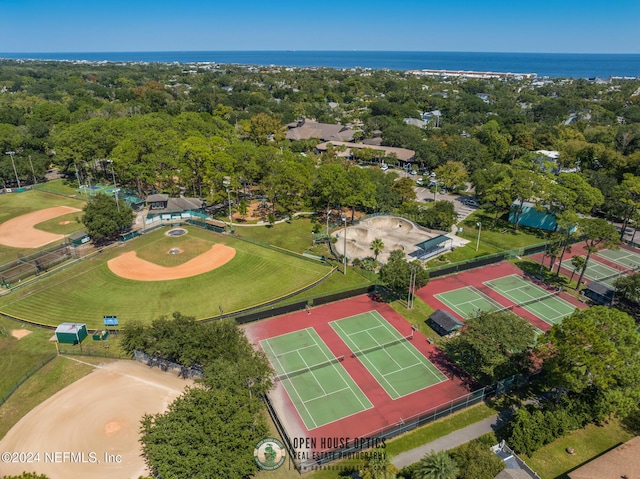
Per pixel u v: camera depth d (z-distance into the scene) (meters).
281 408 59.00
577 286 90.81
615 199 119.44
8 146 162.50
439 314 77.44
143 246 108.62
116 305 82.94
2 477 47.72
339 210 132.25
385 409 58.94
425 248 100.00
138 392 60.91
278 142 198.38
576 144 176.50
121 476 48.44
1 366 65.94
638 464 46.88
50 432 54.16
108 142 149.38
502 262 104.25
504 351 60.31
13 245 108.06
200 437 44.25
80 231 113.56
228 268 97.81
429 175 178.38
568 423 53.91
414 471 45.97
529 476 45.56
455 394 61.91
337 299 86.62
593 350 50.47
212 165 128.88
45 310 81.00
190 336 60.69
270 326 78.00
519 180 118.75
